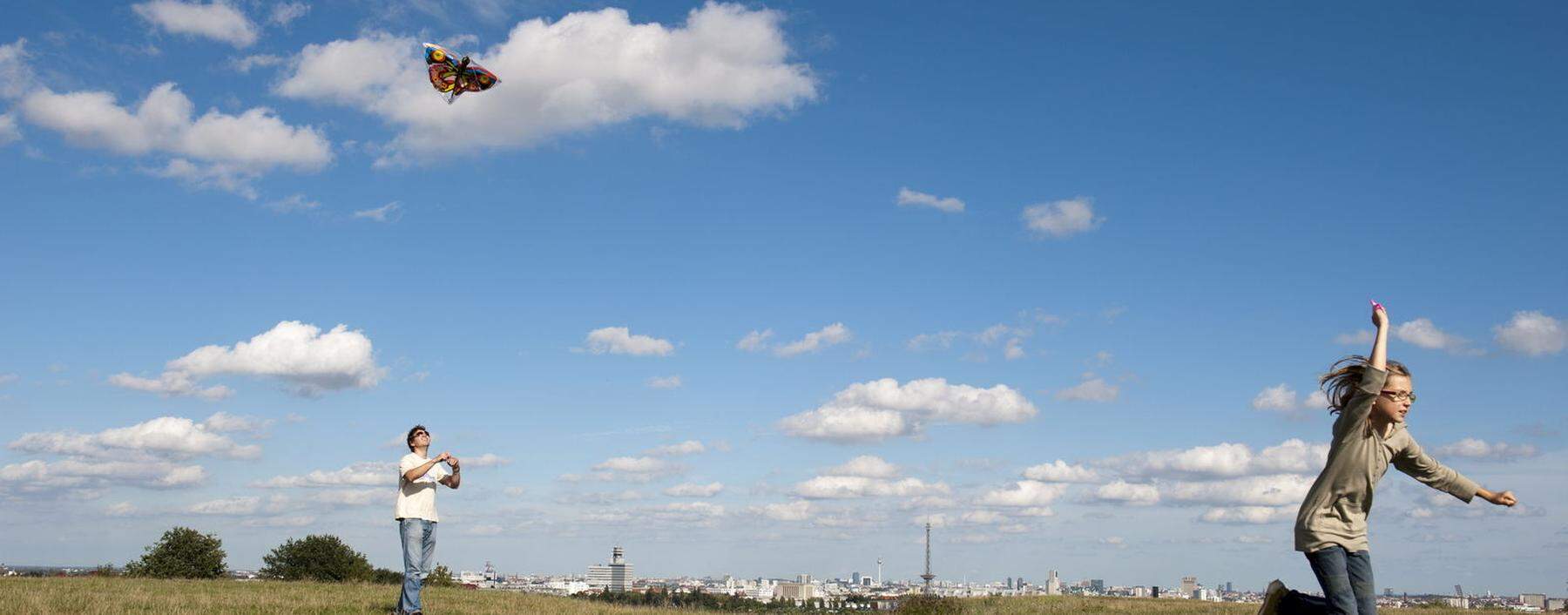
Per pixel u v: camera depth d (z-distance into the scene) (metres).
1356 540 7.73
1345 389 7.95
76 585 18.92
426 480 14.22
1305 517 7.90
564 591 23.11
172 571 37.97
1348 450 7.70
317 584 22.81
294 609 15.04
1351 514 7.76
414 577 14.02
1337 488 7.77
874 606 26.94
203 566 38.56
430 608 16.83
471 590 22.20
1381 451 7.70
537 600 19.91
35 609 13.18
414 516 14.07
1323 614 7.86
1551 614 22.84
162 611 13.96
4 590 16.84
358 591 20.84
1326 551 7.69
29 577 21.31
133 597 15.86
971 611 25.23
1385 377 7.48
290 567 40.34
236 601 15.98
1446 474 7.95
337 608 15.55
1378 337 7.77
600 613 18.69
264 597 17.56
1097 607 24.33
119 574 26.33
